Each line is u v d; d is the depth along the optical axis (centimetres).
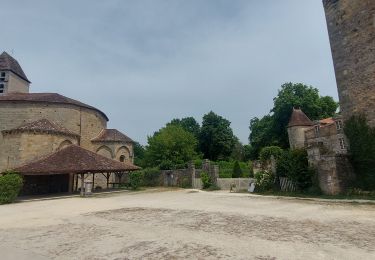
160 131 5031
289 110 4722
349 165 1641
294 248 672
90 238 868
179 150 4431
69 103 3494
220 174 3750
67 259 678
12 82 3916
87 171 2477
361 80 1664
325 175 1661
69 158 2584
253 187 2230
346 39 1770
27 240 882
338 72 1808
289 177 1928
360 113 1653
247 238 787
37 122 3073
